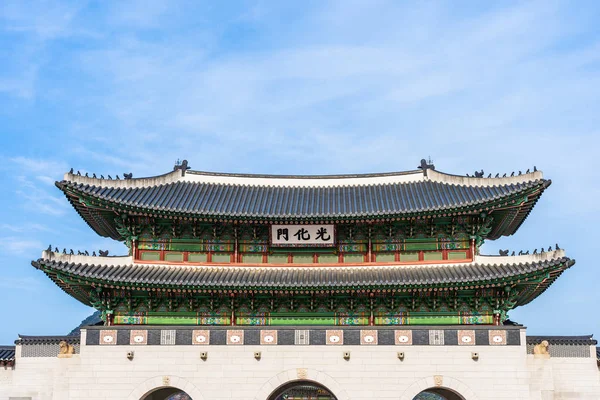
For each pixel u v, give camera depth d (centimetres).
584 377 4506
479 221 4425
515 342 4166
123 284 4178
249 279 4275
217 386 4172
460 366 4153
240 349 4219
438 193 4650
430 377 4147
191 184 4984
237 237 4562
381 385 4150
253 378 4178
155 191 4722
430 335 4206
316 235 4500
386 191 4872
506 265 4325
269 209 4559
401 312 4362
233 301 4353
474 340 4184
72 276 4156
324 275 4375
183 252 4556
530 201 4353
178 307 4397
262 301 4397
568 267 4097
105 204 4297
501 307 4288
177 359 4206
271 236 4509
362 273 4388
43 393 4594
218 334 4247
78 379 4169
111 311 4341
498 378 4125
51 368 4638
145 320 4372
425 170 4966
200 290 4241
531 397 4100
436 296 4325
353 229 4544
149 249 4550
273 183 5106
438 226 4512
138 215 4447
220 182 5081
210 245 4578
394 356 4184
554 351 4553
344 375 4169
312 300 4341
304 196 4869
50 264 4131
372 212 4362
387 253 4538
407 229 4494
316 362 4191
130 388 4166
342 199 4775
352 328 4231
